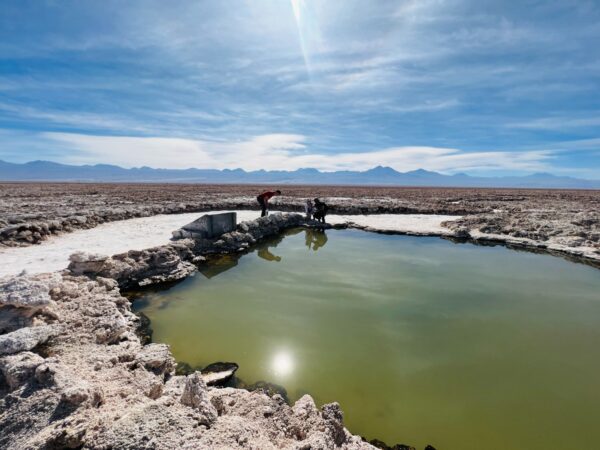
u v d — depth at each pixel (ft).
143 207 75.72
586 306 28.99
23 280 19.34
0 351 15.30
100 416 11.42
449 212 87.66
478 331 24.50
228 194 146.00
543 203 120.37
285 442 11.88
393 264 41.55
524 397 17.58
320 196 150.00
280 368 19.97
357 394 17.79
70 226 49.26
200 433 10.57
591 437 15.03
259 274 37.37
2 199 102.83
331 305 28.99
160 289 32.42
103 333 19.16
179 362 20.38
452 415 16.37
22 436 10.78
